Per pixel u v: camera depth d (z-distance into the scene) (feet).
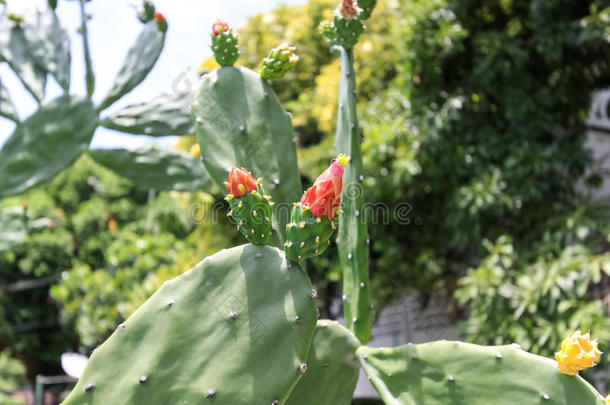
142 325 4.84
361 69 19.16
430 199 17.54
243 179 5.05
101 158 10.84
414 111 16.79
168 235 25.05
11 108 10.78
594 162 16.89
